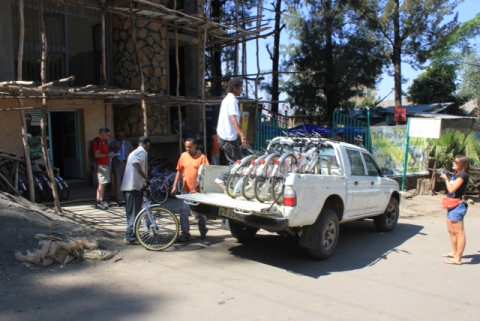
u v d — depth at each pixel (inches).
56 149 542.9
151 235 306.0
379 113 1084.5
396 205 399.5
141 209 314.7
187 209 328.5
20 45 346.3
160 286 237.0
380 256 311.3
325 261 295.1
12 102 451.8
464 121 856.3
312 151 315.0
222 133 308.3
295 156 290.2
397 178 647.8
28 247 268.5
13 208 307.7
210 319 197.0
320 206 284.7
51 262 260.4
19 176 409.4
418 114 1091.3
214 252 306.7
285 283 248.4
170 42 668.7
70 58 542.3
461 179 294.2
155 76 612.4
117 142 450.0
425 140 671.1
